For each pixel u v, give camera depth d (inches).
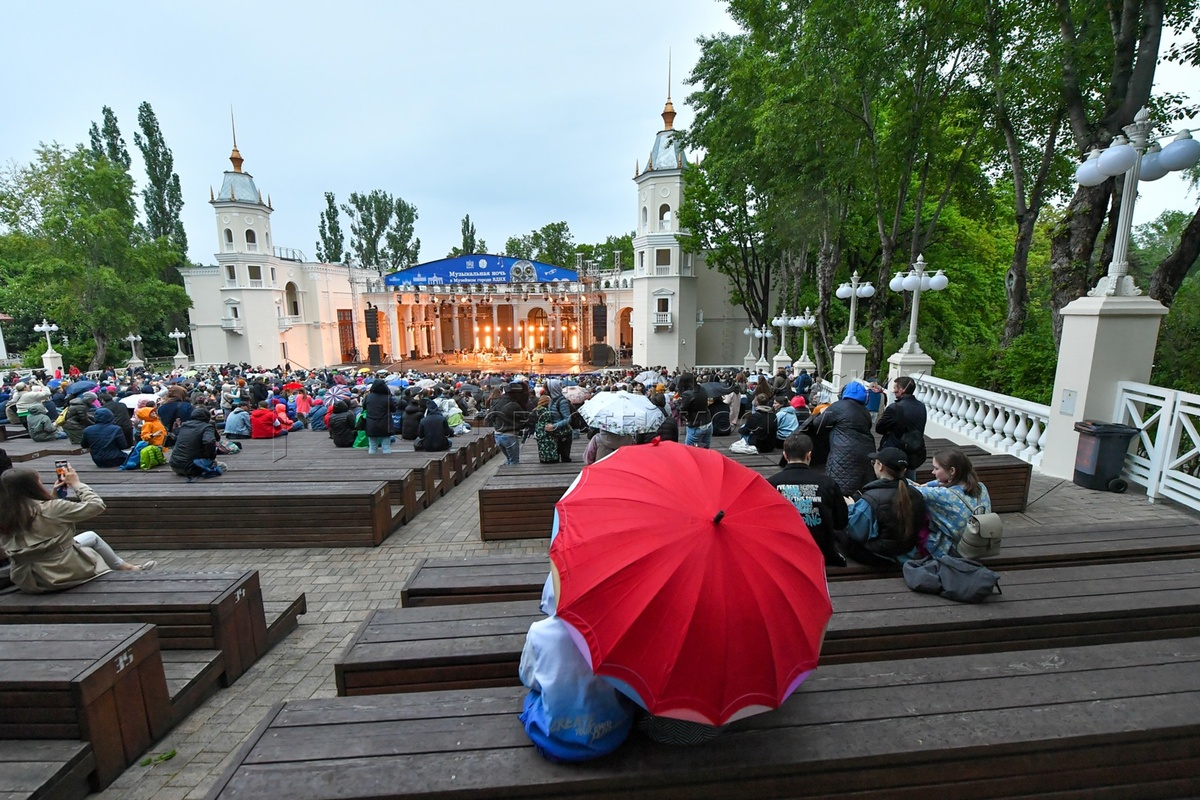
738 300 1362.0
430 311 2365.9
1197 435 198.5
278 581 204.4
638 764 68.4
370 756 70.5
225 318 1729.8
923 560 122.6
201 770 108.3
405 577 207.5
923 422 202.4
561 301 2295.8
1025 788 73.5
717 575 57.0
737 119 798.5
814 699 80.4
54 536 137.7
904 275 442.0
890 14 459.8
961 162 570.6
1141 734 73.9
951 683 84.1
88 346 1667.1
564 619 59.4
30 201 1440.7
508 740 73.7
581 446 377.4
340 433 398.0
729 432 400.2
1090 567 127.1
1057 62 368.2
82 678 97.5
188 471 264.8
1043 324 559.8
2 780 91.0
